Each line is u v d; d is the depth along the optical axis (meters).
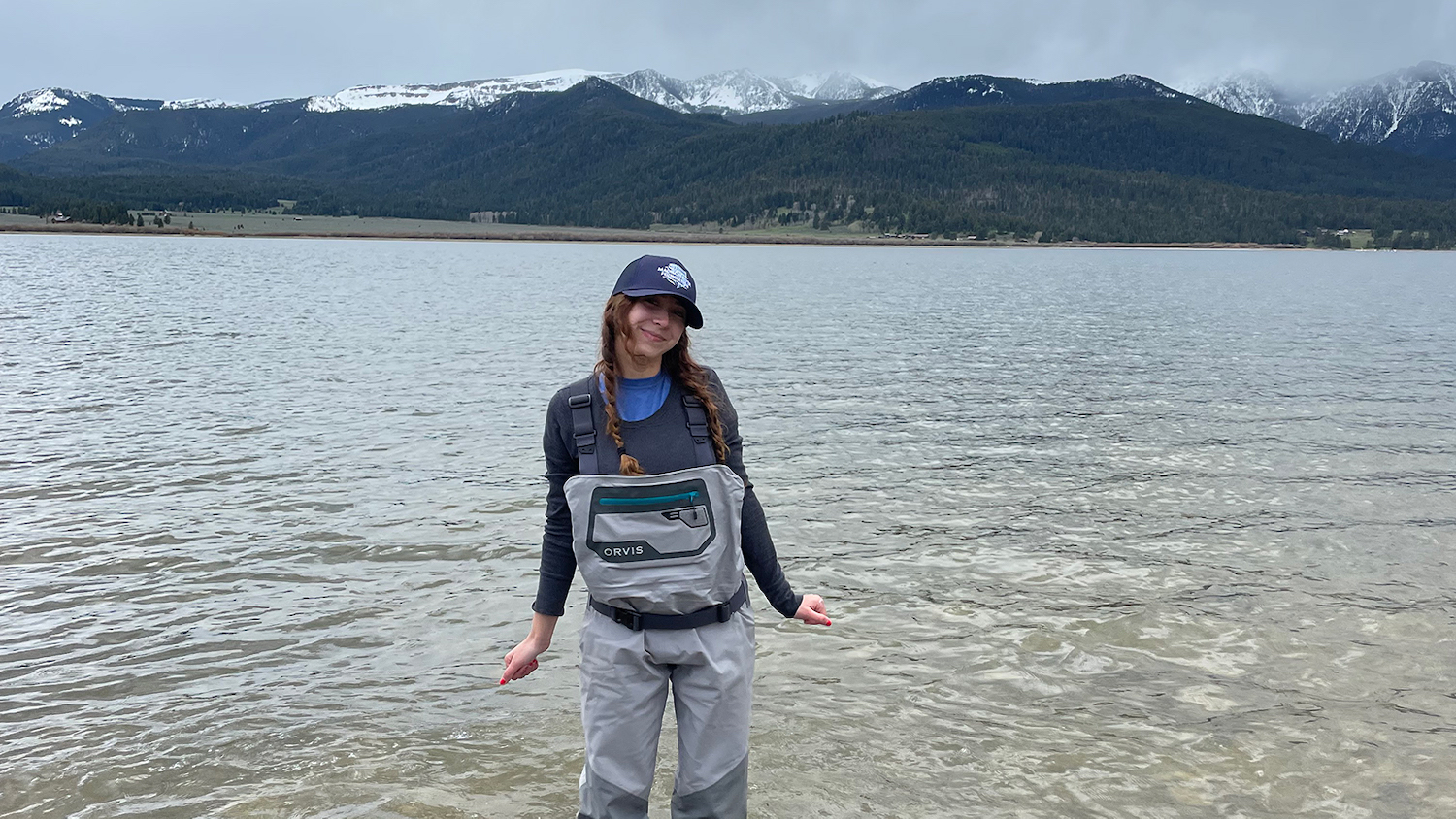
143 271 55.00
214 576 6.49
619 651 2.87
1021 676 5.08
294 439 10.90
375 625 5.71
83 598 6.09
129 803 3.82
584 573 2.83
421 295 38.56
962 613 5.96
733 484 2.83
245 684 4.93
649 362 2.86
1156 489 9.09
